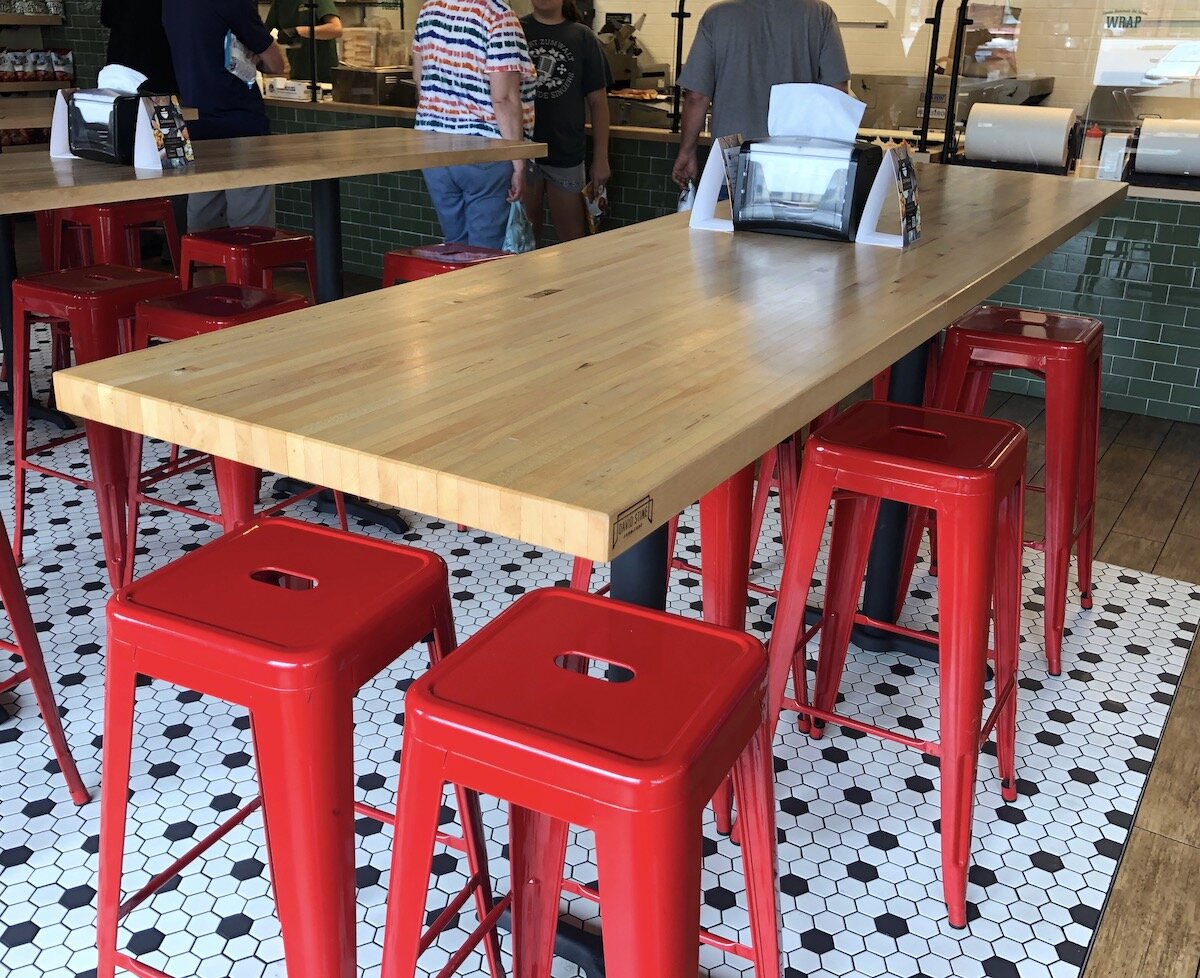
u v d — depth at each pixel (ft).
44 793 7.57
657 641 4.62
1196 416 15.64
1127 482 13.48
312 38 21.15
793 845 7.31
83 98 10.67
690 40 18.25
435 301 6.32
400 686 8.95
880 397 11.28
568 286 6.73
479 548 11.41
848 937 6.56
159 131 10.43
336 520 11.93
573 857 7.10
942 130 16.34
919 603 10.53
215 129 15.17
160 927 6.44
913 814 7.66
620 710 4.10
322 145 12.70
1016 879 7.06
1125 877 7.09
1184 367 15.49
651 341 5.52
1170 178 14.99
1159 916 6.77
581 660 4.97
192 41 14.67
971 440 6.87
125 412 4.68
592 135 18.69
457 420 4.38
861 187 8.13
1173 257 15.12
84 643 9.37
